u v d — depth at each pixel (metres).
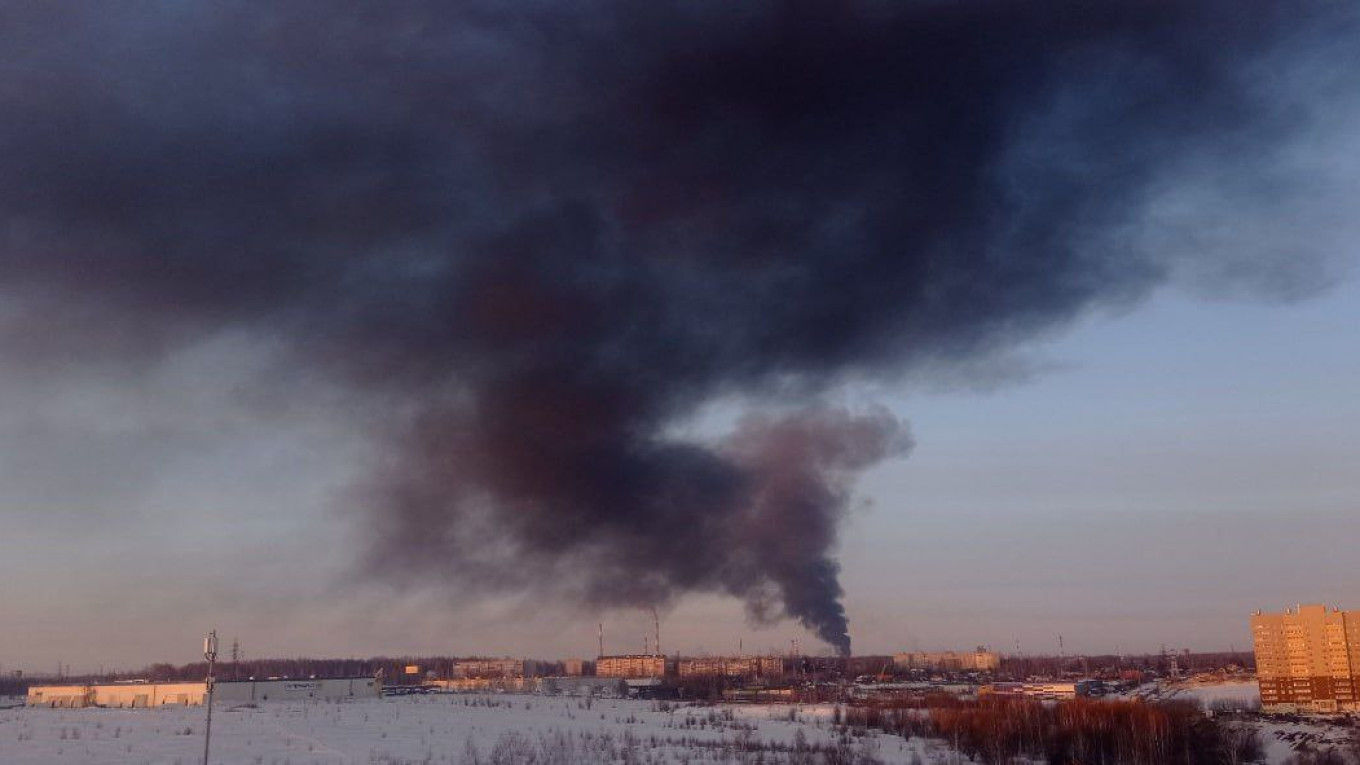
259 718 122.88
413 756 86.75
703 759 94.50
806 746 106.12
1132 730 113.25
